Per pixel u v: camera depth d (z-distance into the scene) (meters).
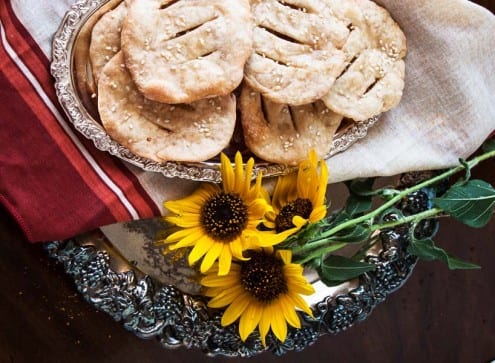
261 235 0.64
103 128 0.65
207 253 0.65
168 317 0.71
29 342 0.73
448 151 0.73
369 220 0.68
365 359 0.82
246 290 0.67
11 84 0.65
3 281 0.71
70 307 0.73
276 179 0.70
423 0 0.69
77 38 0.64
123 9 0.65
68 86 0.65
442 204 0.68
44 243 0.69
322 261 0.68
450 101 0.72
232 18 0.62
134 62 0.62
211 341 0.73
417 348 0.84
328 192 0.74
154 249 0.71
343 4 0.67
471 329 0.85
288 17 0.65
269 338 0.73
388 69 0.69
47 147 0.66
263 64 0.65
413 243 0.69
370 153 0.72
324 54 0.65
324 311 0.74
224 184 0.66
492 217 0.84
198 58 0.62
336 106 0.67
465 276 0.84
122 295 0.70
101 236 0.70
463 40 0.71
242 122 0.66
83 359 0.74
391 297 0.83
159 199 0.68
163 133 0.65
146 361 0.76
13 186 0.66
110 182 0.67
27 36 0.65
